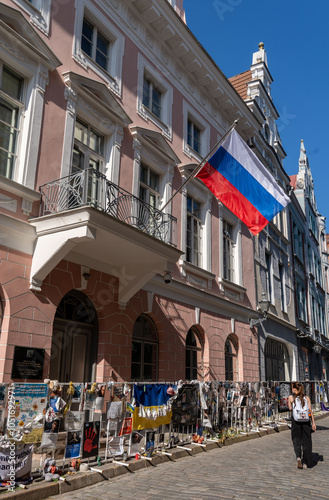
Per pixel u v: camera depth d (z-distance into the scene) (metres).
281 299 23.67
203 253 15.25
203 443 9.98
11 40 8.94
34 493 5.72
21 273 8.48
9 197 8.48
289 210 27.80
